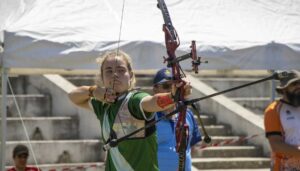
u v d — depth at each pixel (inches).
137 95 474.6
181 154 527.5
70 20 713.0
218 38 723.4
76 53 692.1
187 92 467.8
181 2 758.5
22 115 1193.4
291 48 730.8
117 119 479.5
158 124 635.5
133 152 474.6
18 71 850.8
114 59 482.3
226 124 1254.9
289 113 621.6
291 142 619.8
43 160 1098.1
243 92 1405.0
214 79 1398.9
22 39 685.3
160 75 644.1
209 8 757.3
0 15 716.0
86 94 497.0
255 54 723.4
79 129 1161.4
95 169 1081.4
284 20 764.0
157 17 731.4
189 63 709.3
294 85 618.5
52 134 1150.3
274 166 627.2
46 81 1222.9
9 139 1130.7
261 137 1195.3
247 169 1146.7
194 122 665.6
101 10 729.6
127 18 726.5
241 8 766.5
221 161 1144.8
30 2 729.6
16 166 873.5
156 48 698.8
